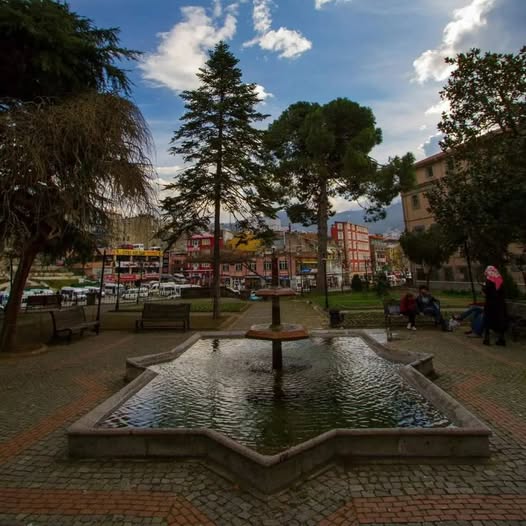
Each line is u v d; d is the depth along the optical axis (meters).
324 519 2.44
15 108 8.04
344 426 3.76
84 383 5.94
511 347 7.90
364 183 26.47
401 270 92.50
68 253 12.96
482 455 3.17
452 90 11.01
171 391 5.00
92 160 8.04
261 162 15.67
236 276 56.81
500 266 12.23
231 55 14.67
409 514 2.48
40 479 3.01
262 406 4.39
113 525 2.43
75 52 9.56
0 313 17.42
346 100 26.66
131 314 17.03
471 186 10.68
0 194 7.59
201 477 2.97
